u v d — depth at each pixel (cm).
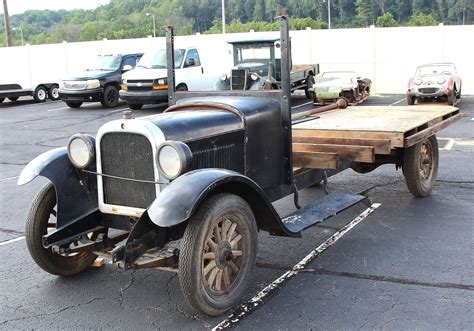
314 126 670
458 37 2191
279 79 555
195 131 454
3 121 1778
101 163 460
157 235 430
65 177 480
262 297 455
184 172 417
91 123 1662
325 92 1802
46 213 486
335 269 509
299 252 556
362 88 1947
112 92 2055
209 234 407
